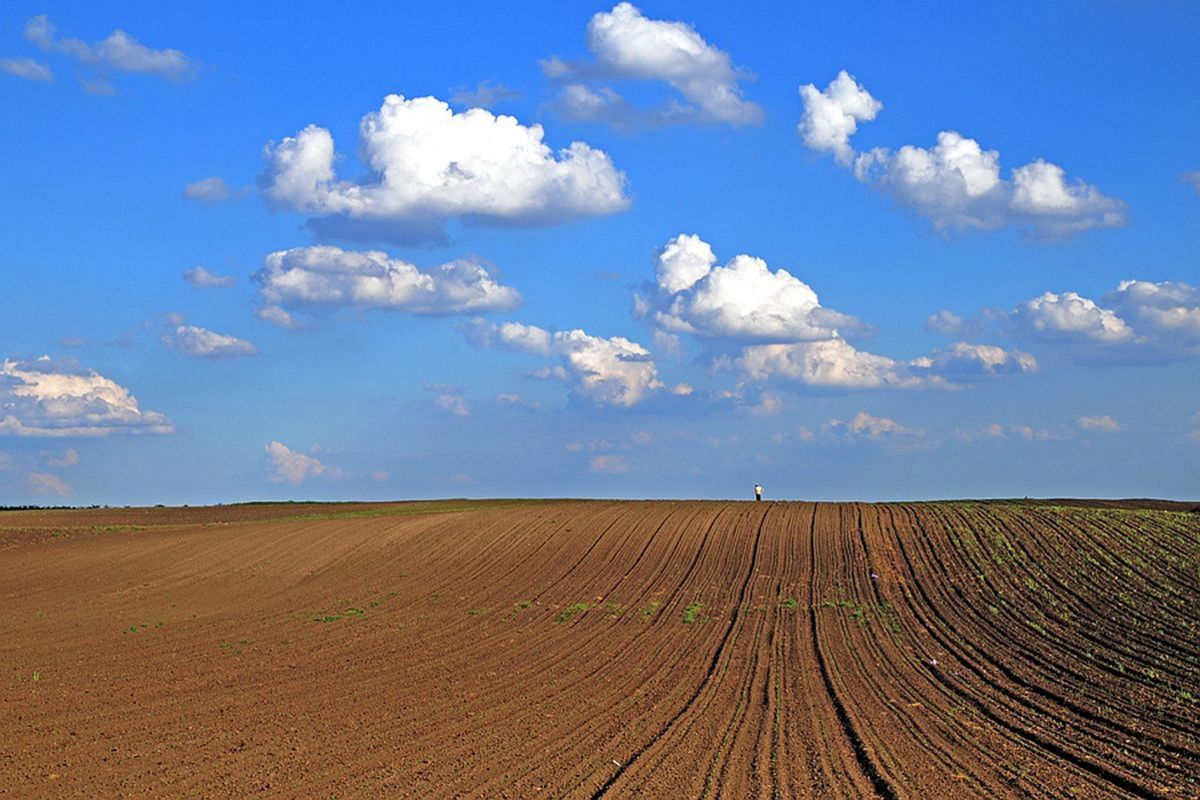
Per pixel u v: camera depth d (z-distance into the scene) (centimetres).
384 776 1539
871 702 2105
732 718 1953
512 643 2903
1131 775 1544
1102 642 2739
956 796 1437
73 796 1444
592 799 1423
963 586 3734
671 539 4806
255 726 1878
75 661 2564
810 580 3956
